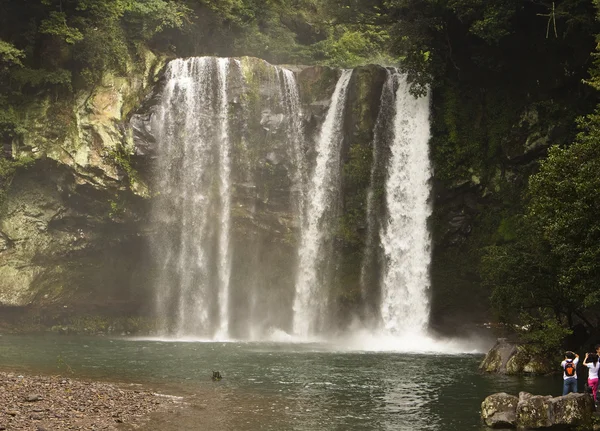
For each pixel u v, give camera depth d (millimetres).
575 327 27453
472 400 18672
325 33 55875
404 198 39719
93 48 40250
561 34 35031
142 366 24734
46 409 15719
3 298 37094
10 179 37969
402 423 15836
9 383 18594
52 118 38781
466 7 36062
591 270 19828
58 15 39312
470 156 38719
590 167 19281
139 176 39250
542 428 15320
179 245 40438
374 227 39906
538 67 37406
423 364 26531
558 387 20797
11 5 40156
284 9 55281
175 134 40562
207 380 21531
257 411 16828
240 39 51188
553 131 35875
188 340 36844
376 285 39375
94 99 39375
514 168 37594
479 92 39844
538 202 21172
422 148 39812
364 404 18000
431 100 40219
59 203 38594
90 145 38188
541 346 24359
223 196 40625
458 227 38344
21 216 37969
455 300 37688
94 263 39688
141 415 15875
